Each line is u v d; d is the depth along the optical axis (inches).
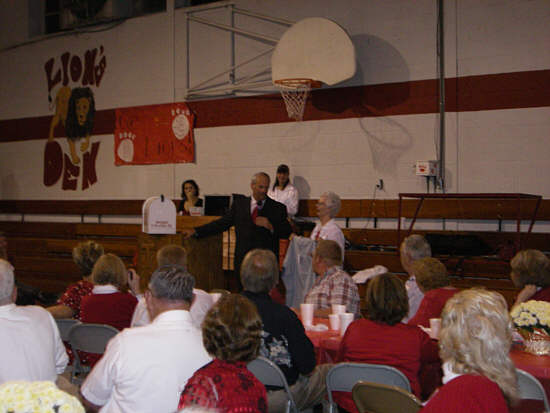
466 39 249.8
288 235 209.6
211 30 311.1
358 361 102.0
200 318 121.5
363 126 270.5
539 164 235.5
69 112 358.6
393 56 264.4
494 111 243.9
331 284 148.8
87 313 131.6
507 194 209.5
